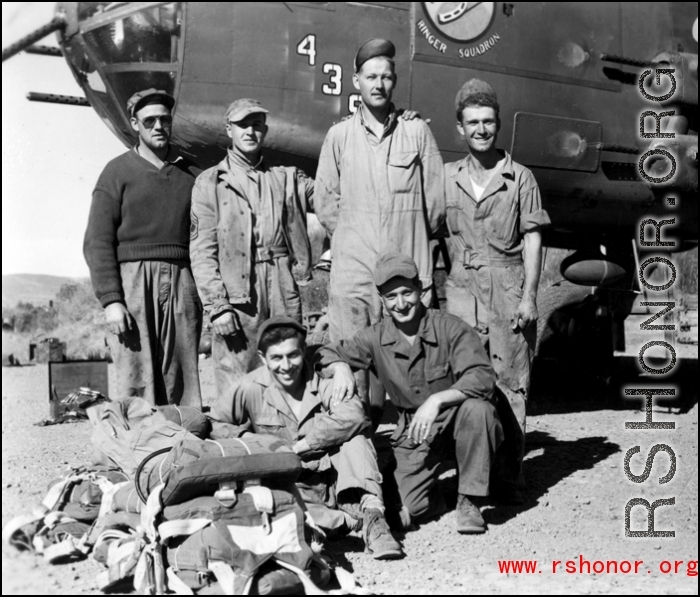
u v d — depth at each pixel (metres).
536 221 4.22
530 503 4.16
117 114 5.30
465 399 3.62
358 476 3.40
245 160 4.17
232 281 4.07
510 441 4.11
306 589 2.76
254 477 2.89
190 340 4.32
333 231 4.25
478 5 5.73
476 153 4.30
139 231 4.16
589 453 5.18
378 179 4.10
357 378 4.00
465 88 4.23
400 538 3.62
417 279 3.73
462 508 3.70
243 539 2.79
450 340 3.75
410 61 5.54
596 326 8.11
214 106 5.14
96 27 4.86
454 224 4.37
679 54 6.51
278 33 5.15
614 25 6.41
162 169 4.22
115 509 3.24
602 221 7.01
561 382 8.34
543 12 6.05
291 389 3.54
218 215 4.09
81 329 12.41
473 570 3.21
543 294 8.43
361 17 5.35
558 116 6.16
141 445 3.47
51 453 4.99
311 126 5.30
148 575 2.79
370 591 2.94
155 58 5.03
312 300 10.13
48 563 3.17
